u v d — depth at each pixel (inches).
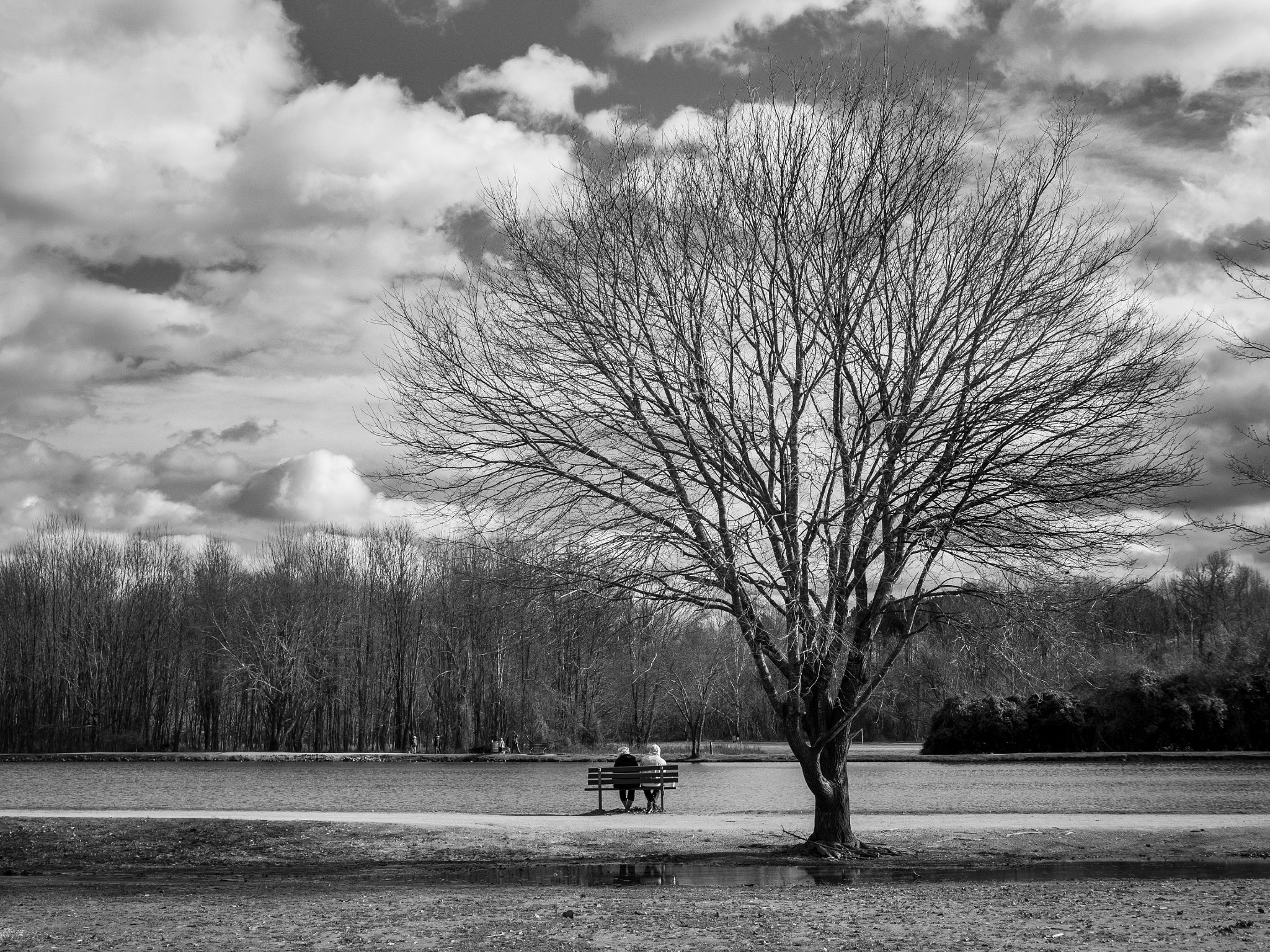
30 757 2891.2
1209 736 2331.4
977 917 512.4
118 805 1283.2
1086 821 935.7
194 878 706.2
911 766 2135.8
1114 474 692.7
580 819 953.5
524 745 2721.5
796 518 724.0
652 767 1096.2
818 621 685.3
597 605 725.9
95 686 3400.6
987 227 735.1
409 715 3189.0
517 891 627.8
